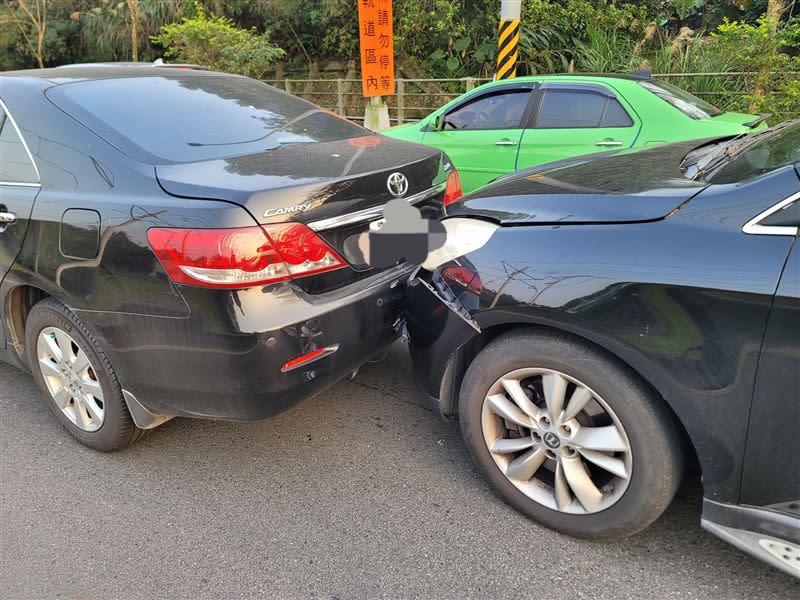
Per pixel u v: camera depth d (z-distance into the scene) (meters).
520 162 5.61
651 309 1.82
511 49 8.38
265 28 16.05
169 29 13.02
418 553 2.18
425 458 2.72
